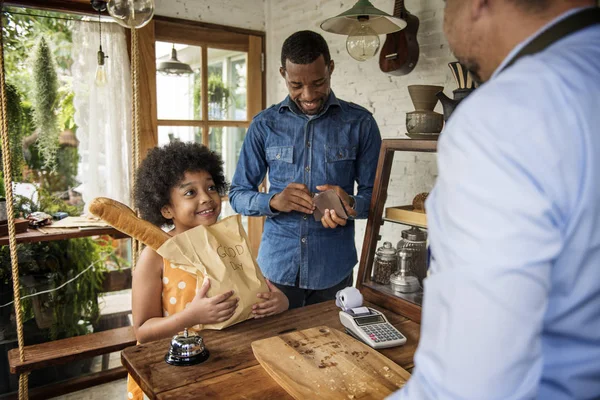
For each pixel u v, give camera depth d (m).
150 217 1.38
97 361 2.66
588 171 0.44
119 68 2.72
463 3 0.53
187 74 3.03
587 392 0.51
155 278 1.26
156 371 0.94
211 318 1.12
